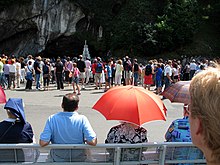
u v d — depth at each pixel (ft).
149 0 149.89
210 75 4.20
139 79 79.97
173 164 14.85
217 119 3.95
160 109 15.30
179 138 15.21
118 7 152.66
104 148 13.83
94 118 38.93
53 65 83.56
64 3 148.15
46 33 148.66
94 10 150.71
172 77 69.72
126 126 15.35
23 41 153.28
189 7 144.15
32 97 56.13
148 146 13.94
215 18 149.89
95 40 152.46
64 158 13.74
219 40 144.36
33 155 13.58
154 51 137.69
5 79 69.41
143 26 140.15
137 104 14.97
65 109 14.93
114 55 142.61
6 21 146.82
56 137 14.42
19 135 14.82
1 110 43.68
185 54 137.08
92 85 77.87
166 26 137.69
